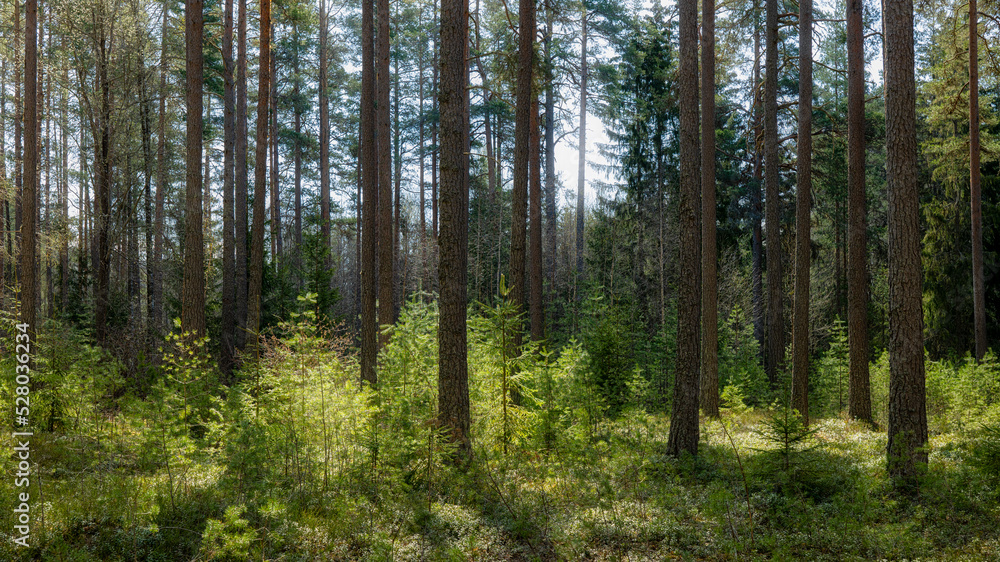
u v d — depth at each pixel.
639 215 27.47
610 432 10.19
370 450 8.09
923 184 25.03
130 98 19.75
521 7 13.96
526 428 10.55
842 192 24.97
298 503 7.04
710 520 6.91
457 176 9.39
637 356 22.05
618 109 30.55
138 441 7.52
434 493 7.92
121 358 13.73
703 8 13.48
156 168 22.31
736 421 14.04
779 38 18.89
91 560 5.59
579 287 26.78
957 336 23.83
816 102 27.11
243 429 7.45
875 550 5.86
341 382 9.94
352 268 47.41
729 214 25.95
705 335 14.73
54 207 26.31
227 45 19.23
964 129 22.30
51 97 25.70
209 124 30.95
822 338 27.89
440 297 9.43
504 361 11.01
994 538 5.91
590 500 7.80
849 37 13.90
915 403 7.78
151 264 22.45
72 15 18.09
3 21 19.64
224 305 18.30
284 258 22.17
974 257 17.39
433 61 36.47
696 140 10.05
